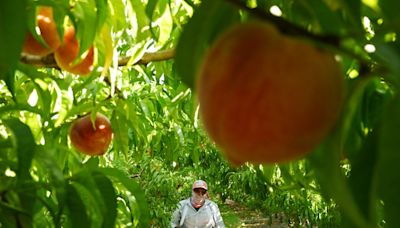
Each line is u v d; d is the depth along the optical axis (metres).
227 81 0.58
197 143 3.88
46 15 1.52
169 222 6.57
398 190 0.59
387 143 0.58
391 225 0.62
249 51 0.58
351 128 1.01
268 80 0.56
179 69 0.76
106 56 1.59
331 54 0.60
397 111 0.58
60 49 1.60
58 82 1.84
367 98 1.09
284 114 0.55
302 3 0.80
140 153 3.51
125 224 1.93
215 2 0.74
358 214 0.53
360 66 0.63
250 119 0.56
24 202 1.22
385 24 0.65
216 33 0.78
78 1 1.44
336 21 0.71
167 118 3.54
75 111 1.93
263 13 0.63
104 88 2.35
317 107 0.56
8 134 1.62
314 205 5.85
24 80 1.89
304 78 0.56
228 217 10.12
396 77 0.56
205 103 0.60
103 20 1.42
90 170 1.29
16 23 0.62
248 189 6.94
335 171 0.58
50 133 1.93
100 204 1.28
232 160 0.63
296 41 0.59
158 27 1.94
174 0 1.95
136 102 3.14
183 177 7.41
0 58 0.61
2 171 1.28
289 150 0.58
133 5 1.70
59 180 1.20
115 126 2.26
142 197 1.39
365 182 0.77
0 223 1.17
